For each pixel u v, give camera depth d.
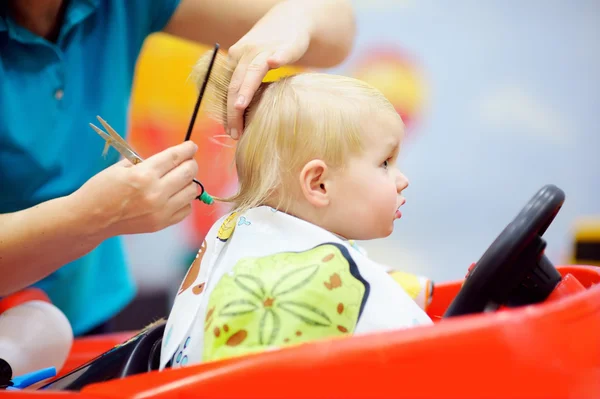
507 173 2.37
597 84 2.50
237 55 0.89
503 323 0.59
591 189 2.42
